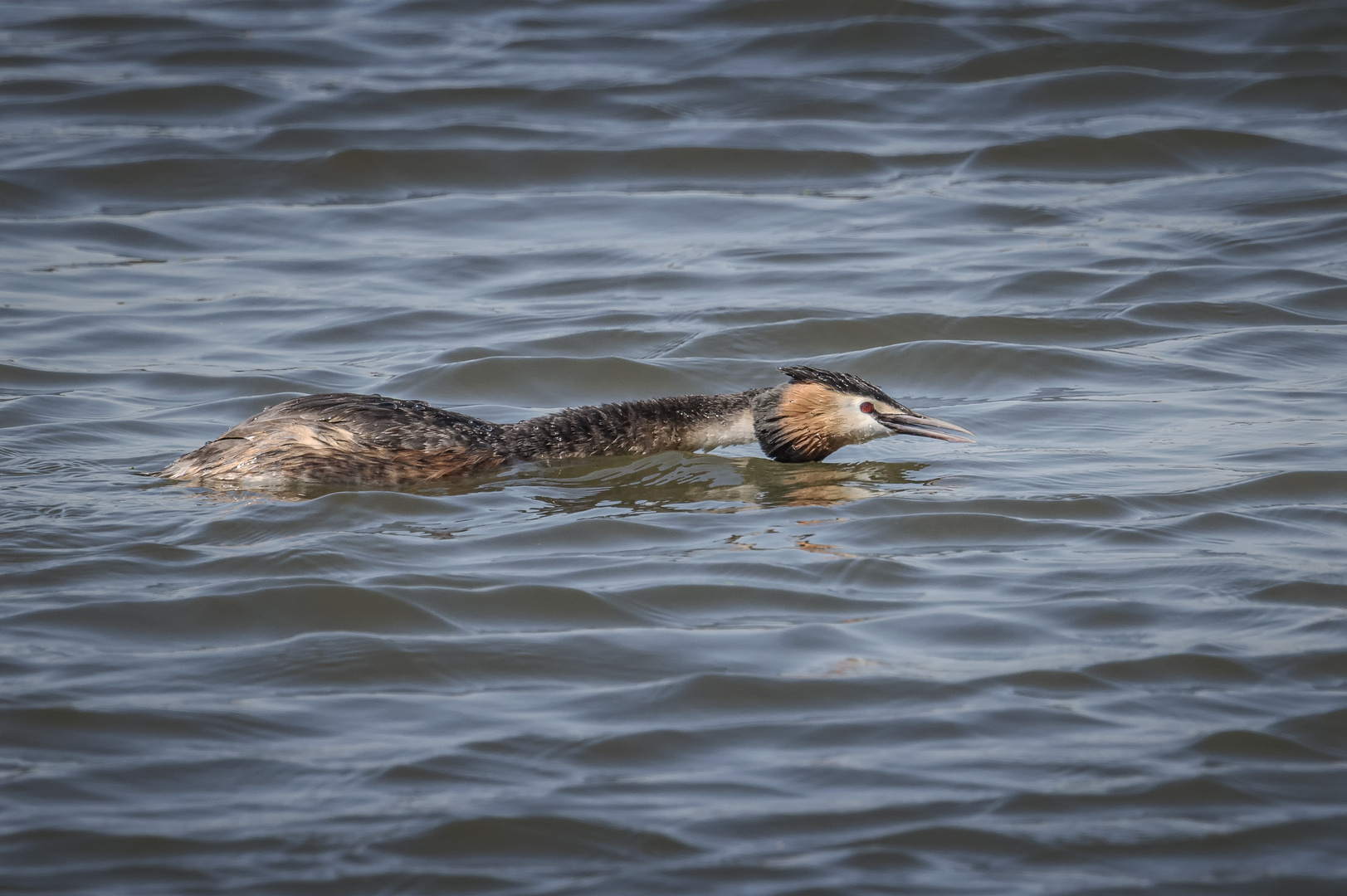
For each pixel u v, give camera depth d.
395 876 6.92
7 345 16.80
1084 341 17.56
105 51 28.19
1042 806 7.55
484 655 9.34
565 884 6.89
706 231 21.67
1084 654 9.31
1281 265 19.77
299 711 8.56
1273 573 10.53
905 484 13.27
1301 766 7.95
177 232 21.19
